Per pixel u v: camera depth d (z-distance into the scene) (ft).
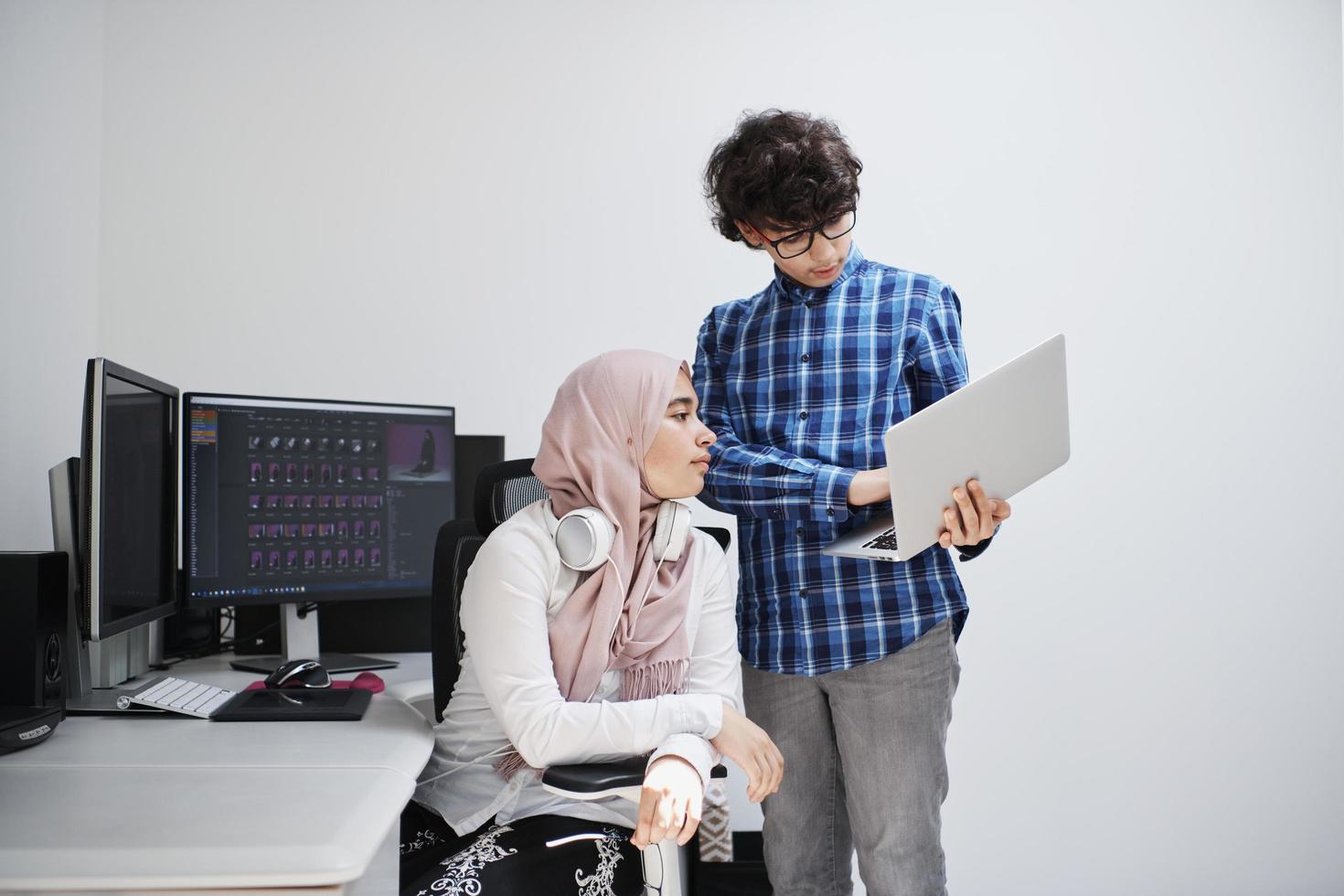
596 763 4.19
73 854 2.84
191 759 4.00
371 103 9.48
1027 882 9.40
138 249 9.17
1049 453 5.00
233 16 9.36
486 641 4.35
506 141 9.56
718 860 8.73
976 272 9.63
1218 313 9.66
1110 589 9.53
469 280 9.49
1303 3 9.71
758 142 5.26
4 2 7.35
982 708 9.46
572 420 4.71
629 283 9.58
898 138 9.68
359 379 9.37
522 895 4.11
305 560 6.89
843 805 5.77
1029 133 9.69
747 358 5.81
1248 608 9.53
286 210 9.36
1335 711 9.49
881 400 5.43
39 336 7.88
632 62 9.64
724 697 4.76
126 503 5.30
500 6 9.59
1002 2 9.73
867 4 9.71
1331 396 9.64
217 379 9.21
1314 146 9.71
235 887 2.83
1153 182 9.69
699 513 9.37
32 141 7.80
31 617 4.64
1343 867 9.43
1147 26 9.73
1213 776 9.46
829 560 5.44
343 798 3.45
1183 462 9.59
